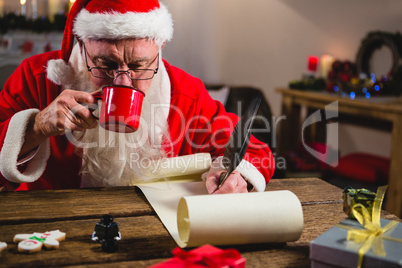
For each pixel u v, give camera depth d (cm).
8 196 107
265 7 418
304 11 386
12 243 81
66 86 130
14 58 421
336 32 362
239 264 68
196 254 67
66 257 76
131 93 96
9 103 134
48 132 109
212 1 457
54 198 106
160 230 90
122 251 80
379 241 73
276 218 81
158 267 66
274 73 416
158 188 113
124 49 109
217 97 361
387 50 323
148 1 115
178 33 469
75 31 120
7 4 450
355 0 347
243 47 443
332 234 76
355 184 310
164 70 136
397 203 259
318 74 383
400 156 260
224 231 78
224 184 103
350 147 367
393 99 300
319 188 122
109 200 106
